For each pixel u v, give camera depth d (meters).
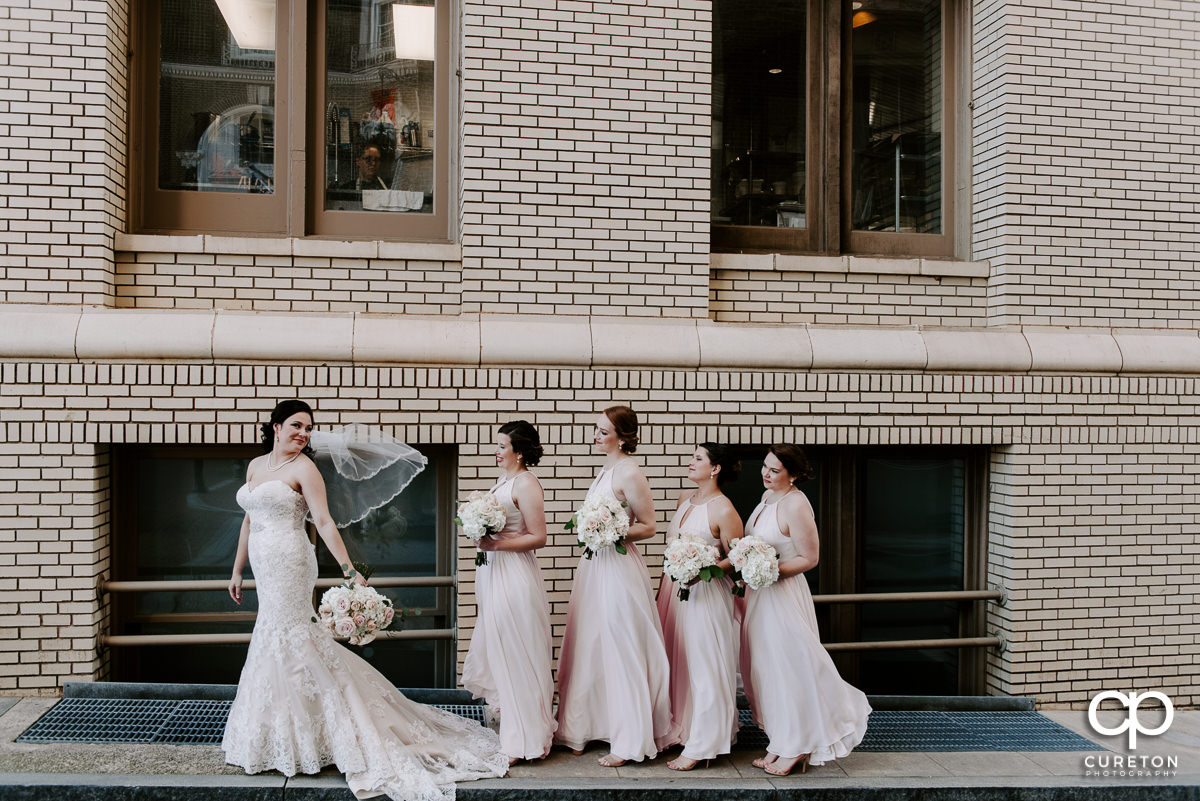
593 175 6.28
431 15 6.60
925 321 6.91
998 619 6.72
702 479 5.16
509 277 6.18
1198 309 7.06
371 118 6.53
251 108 6.38
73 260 5.70
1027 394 6.70
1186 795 5.10
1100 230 6.88
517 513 5.11
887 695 6.72
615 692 5.03
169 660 6.15
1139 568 6.80
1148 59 6.94
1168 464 6.87
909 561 6.99
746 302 6.69
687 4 6.39
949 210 7.24
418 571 6.39
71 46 5.70
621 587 5.03
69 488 5.64
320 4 6.46
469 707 5.78
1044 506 6.68
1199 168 7.04
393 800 4.43
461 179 6.34
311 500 4.70
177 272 6.00
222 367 5.80
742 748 5.40
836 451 6.84
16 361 5.59
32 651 5.61
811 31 7.10
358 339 5.91
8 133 5.65
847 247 7.13
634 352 6.17
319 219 6.43
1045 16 6.79
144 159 6.24
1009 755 5.51
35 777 4.45
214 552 6.21
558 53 6.23
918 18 7.23
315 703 4.66
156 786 4.44
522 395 6.10
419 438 6.00
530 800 4.62
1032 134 6.77
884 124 7.21
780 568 4.92
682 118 6.39
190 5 6.32
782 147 7.09
